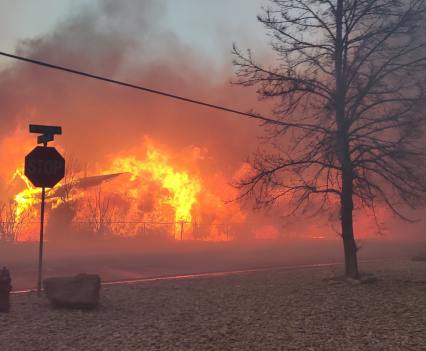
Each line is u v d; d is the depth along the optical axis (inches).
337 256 893.2
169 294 414.3
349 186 496.4
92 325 287.3
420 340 250.8
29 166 390.0
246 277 549.3
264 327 285.7
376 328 280.5
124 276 579.2
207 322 299.7
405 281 485.4
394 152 466.9
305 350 235.9
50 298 337.4
